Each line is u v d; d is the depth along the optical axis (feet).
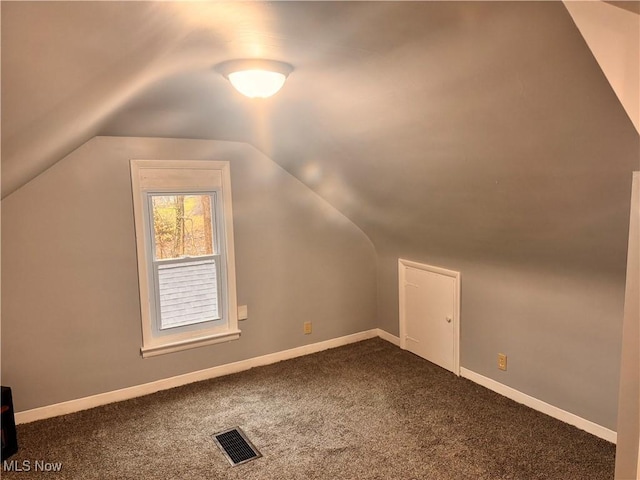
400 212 10.12
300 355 12.28
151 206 9.91
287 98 6.84
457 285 10.55
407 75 5.33
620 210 5.88
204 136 9.78
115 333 9.65
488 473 7.06
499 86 4.86
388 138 7.25
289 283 11.88
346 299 12.95
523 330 9.15
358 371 11.16
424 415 8.93
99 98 4.97
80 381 9.37
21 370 8.78
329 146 8.67
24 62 3.00
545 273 8.52
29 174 7.72
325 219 12.23
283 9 3.79
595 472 6.98
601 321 7.74
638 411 4.73
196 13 3.46
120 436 8.35
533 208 6.92
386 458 7.54
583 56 3.98
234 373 11.16
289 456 7.67
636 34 3.95
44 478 7.15
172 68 5.17
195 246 10.57
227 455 7.73
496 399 9.55
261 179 11.07
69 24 2.73
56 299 8.97
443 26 4.17
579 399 8.25
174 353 10.40
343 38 4.50
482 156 6.37
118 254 9.49
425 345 11.82
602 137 4.83
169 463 7.52
